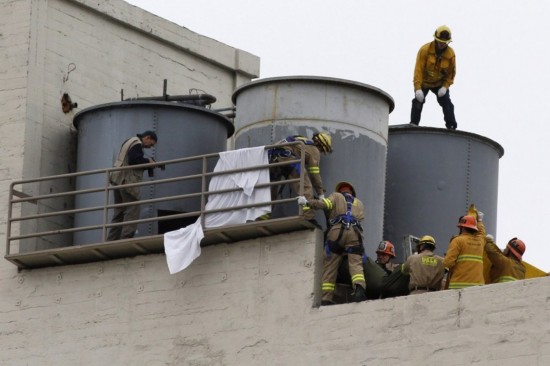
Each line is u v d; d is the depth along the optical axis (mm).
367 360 49281
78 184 57312
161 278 53156
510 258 52219
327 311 50281
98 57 60438
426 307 48688
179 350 52312
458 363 47875
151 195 55938
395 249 58656
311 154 52594
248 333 51406
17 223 56094
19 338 54719
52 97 58188
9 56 57812
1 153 56938
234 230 51875
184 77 64125
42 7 58438
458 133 59500
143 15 62375
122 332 53281
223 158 52844
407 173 59188
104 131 57031
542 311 47062
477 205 59281
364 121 55500
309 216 51219
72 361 53844
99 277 54094
